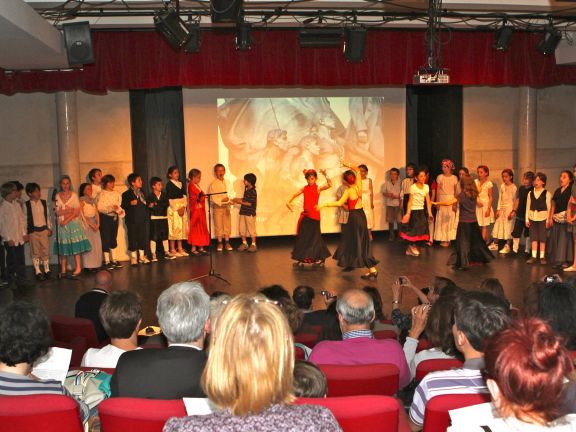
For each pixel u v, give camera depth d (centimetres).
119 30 893
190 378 251
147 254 1042
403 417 269
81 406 256
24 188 1052
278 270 954
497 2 801
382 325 461
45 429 222
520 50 998
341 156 1196
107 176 997
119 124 1089
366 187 1166
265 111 1165
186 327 262
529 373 143
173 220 1062
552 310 288
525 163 1153
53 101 1054
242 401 150
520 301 761
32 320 247
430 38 782
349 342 328
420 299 488
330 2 791
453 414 171
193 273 947
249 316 157
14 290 864
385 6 827
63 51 791
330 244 1158
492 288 429
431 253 1059
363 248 890
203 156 1148
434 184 1141
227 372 152
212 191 1109
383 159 1213
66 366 288
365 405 214
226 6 682
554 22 910
